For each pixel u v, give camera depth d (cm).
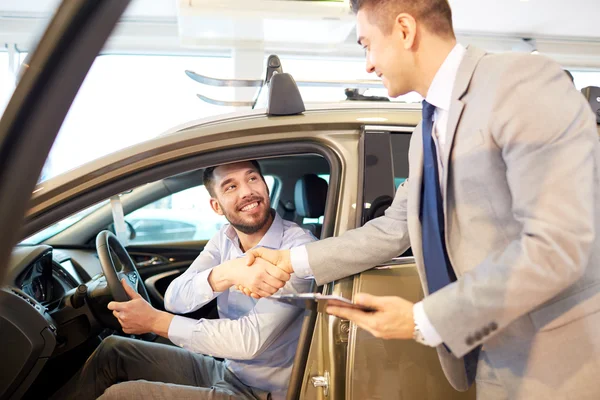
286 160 264
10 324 165
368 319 102
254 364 175
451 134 107
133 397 166
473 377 120
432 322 97
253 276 153
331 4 409
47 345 170
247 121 162
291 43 532
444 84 111
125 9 42
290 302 113
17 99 43
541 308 103
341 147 161
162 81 625
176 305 181
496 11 607
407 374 145
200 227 282
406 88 116
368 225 146
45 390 206
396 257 153
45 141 44
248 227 177
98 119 614
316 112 166
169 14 594
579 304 101
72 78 43
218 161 158
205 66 631
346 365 144
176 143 156
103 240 202
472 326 95
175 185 275
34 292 201
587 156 94
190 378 193
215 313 247
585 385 101
